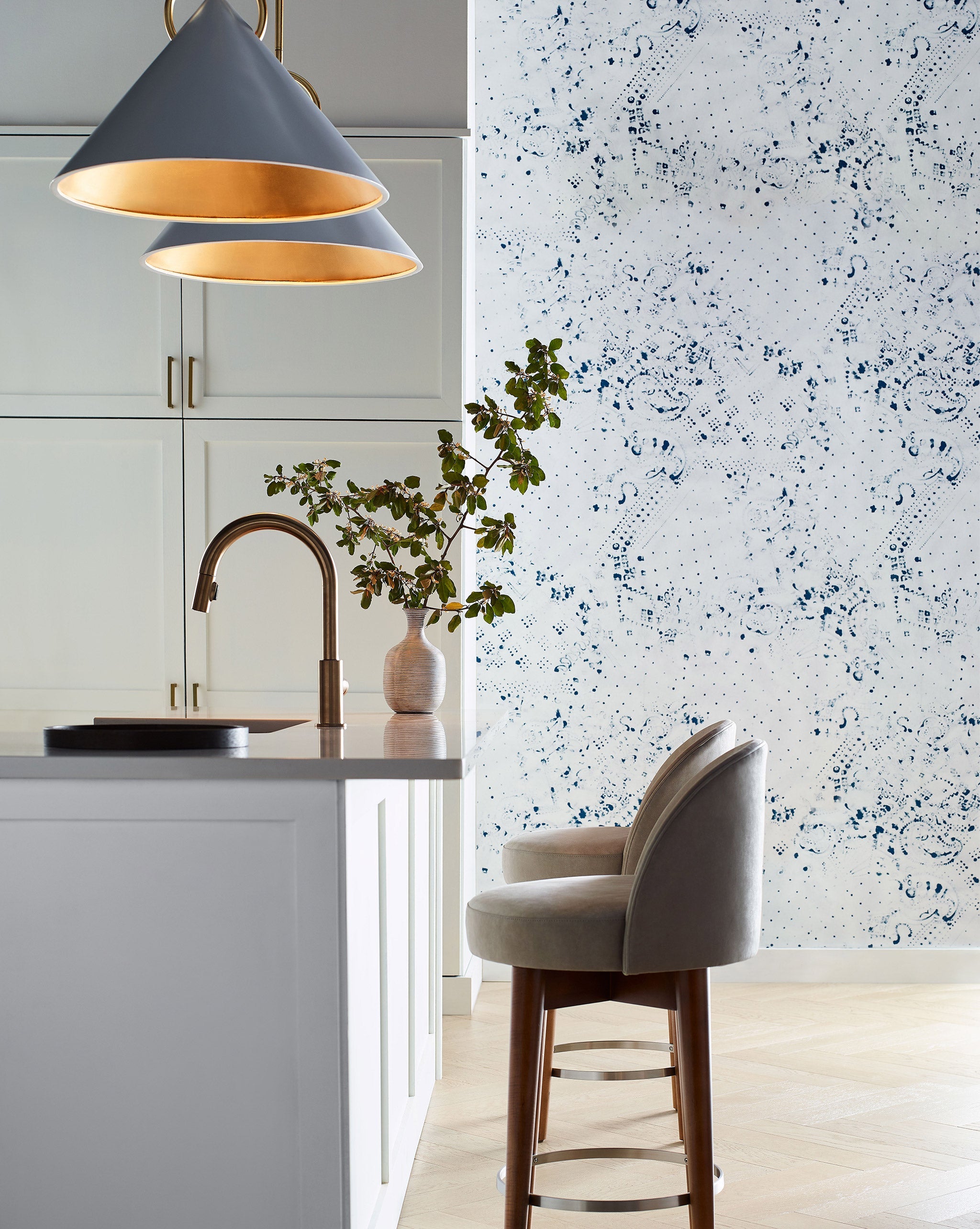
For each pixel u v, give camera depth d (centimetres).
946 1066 325
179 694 356
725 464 425
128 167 191
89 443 358
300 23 360
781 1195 239
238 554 357
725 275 425
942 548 425
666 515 425
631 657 424
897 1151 263
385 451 357
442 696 271
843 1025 365
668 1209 229
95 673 357
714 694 424
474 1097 293
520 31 427
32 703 357
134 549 357
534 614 425
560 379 251
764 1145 266
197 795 158
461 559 358
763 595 424
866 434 425
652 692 424
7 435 357
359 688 358
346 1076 158
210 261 224
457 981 370
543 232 427
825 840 423
